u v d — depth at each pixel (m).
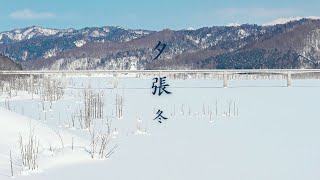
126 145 29.69
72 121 43.25
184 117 49.91
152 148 28.77
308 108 62.03
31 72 122.19
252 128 40.41
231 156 26.58
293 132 37.72
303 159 25.77
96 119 46.91
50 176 20.48
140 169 22.48
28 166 21.58
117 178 20.61
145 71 132.12
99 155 24.72
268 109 60.59
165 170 22.50
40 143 24.95
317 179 21.00
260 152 27.95
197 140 32.88
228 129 39.69
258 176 21.56
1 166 21.14
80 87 118.81
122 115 51.16
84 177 20.58
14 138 24.58
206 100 78.00
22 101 72.19
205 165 23.84
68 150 24.33
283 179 21.05
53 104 67.38
